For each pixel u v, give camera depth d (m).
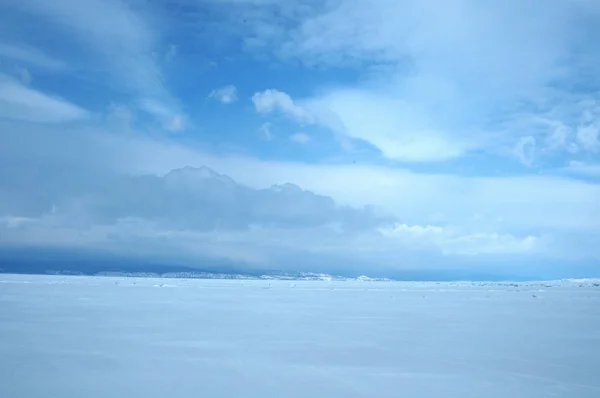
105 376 13.09
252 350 17.31
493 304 44.69
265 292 67.69
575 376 13.53
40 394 11.28
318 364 14.98
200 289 74.25
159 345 18.11
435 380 12.97
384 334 21.77
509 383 12.69
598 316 31.53
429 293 73.88
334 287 106.94
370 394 11.50
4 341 18.64
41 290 55.91
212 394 11.38
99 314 28.41
